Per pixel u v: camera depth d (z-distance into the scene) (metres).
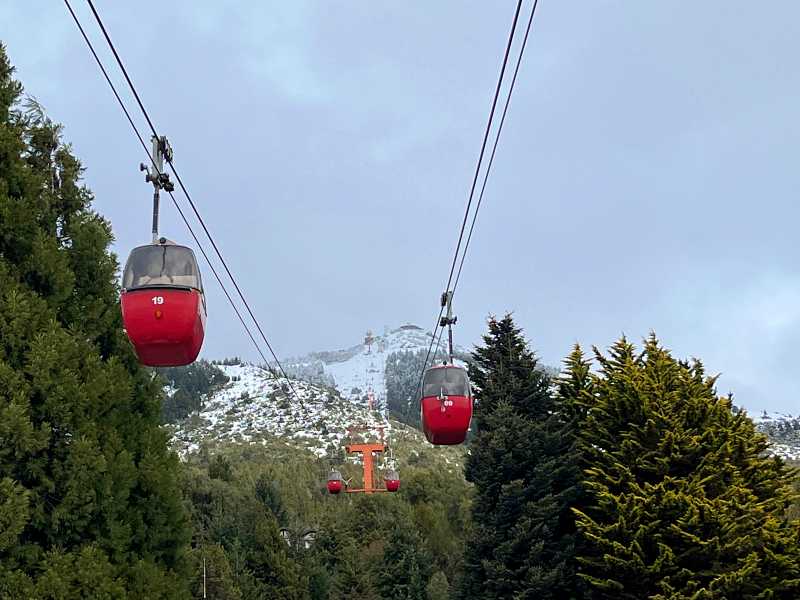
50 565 16.17
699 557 27.52
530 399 35.28
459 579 34.47
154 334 12.24
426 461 138.12
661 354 33.53
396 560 64.50
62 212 20.73
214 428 187.00
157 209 12.80
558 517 32.28
